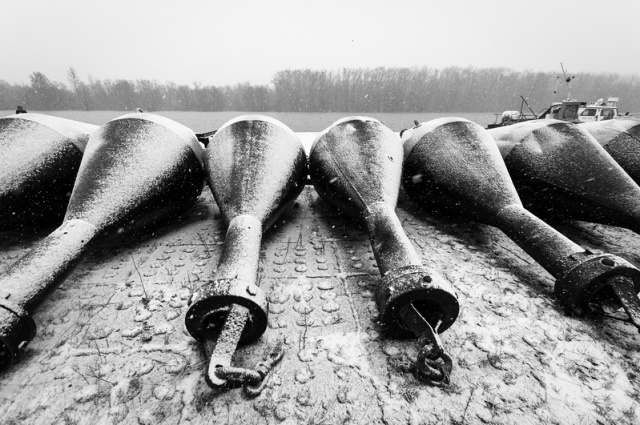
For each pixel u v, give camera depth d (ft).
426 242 17.56
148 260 15.53
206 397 8.73
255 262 11.33
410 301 9.80
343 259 15.65
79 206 13.79
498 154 17.89
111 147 15.80
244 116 19.12
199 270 14.58
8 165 15.60
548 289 13.34
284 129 19.03
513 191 16.10
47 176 16.42
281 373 9.41
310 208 22.90
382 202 14.65
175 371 9.48
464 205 17.04
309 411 8.39
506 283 13.74
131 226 15.35
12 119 16.87
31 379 9.36
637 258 15.93
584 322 11.50
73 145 17.48
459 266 15.05
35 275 10.43
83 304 12.42
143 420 8.17
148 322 11.43
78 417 8.32
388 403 8.57
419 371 9.14
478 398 8.72
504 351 10.18
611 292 11.60
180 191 17.51
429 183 18.53
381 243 12.35
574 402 8.63
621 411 8.41
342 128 18.34
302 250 16.49
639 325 9.71
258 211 14.56
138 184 15.26
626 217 15.67
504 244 17.30
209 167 17.38
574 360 9.93
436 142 18.60
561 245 12.54
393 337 10.71
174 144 17.22
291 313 11.90
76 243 12.26
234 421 8.15
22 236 18.22
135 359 9.95
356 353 10.12
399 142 19.34
